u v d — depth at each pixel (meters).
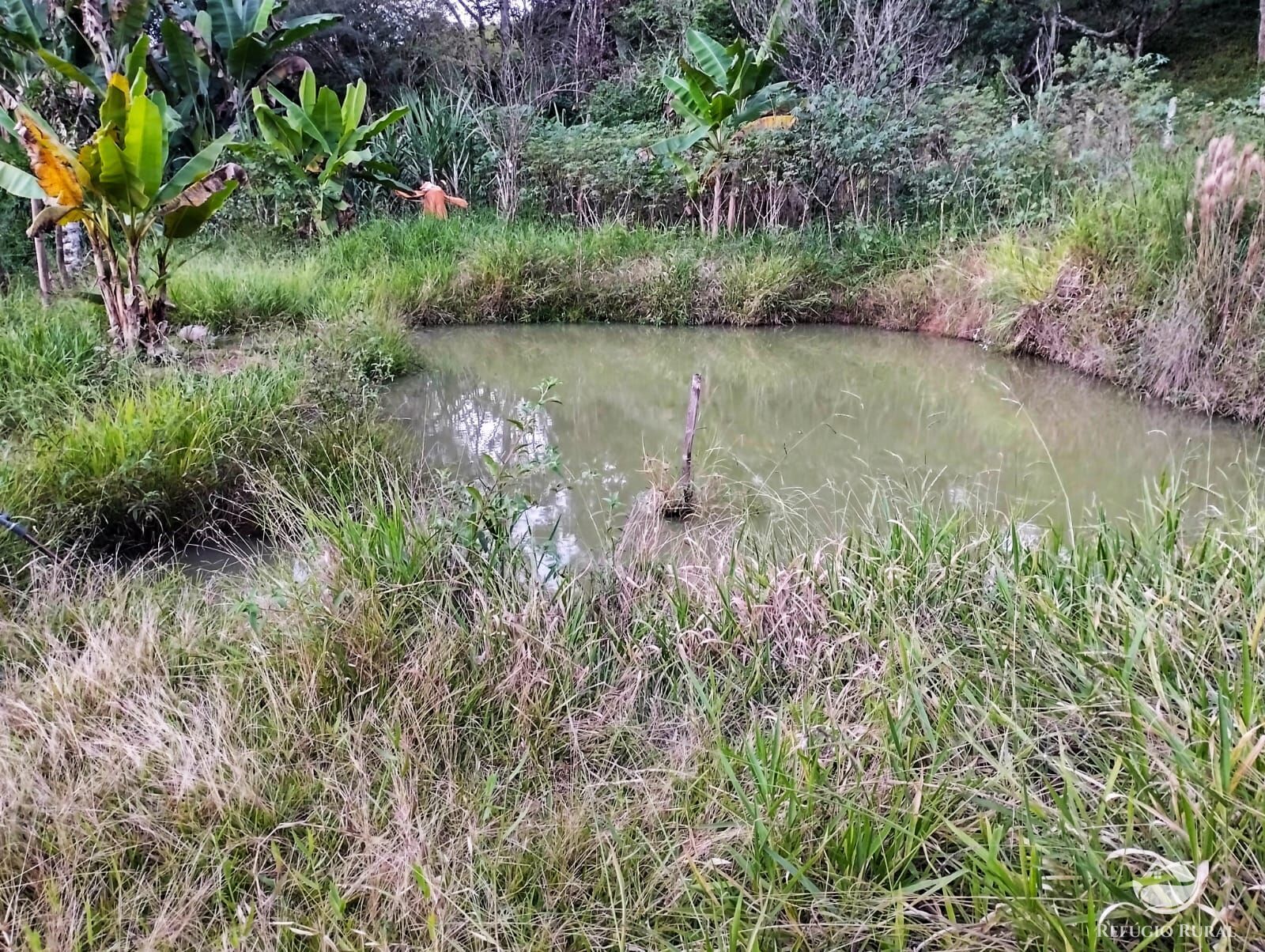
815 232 9.65
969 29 14.31
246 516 3.59
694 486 3.89
